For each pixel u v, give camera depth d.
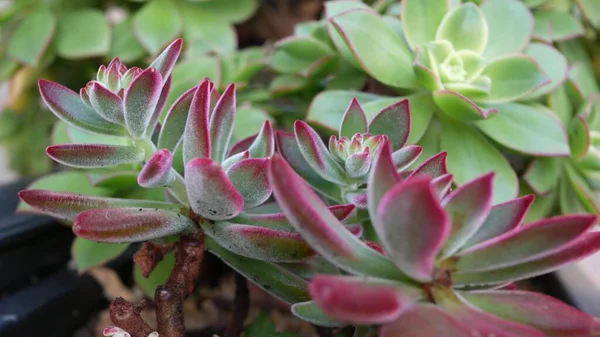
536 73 0.35
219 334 0.37
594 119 0.38
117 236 0.27
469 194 0.26
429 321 0.25
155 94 0.28
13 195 0.43
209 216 0.28
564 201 0.38
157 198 0.35
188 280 0.29
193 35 0.49
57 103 0.29
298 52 0.40
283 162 0.25
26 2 0.51
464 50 0.36
